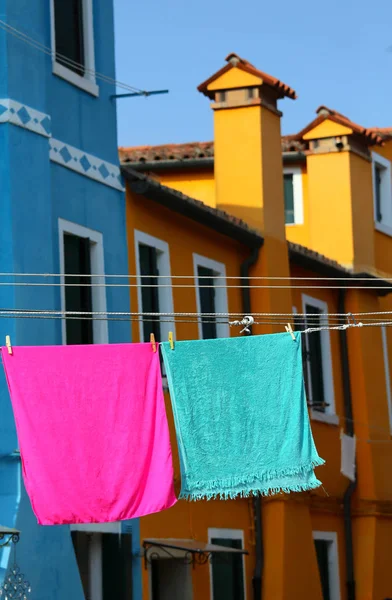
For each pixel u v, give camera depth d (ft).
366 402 88.02
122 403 45.78
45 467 44.96
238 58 80.07
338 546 84.17
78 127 62.54
